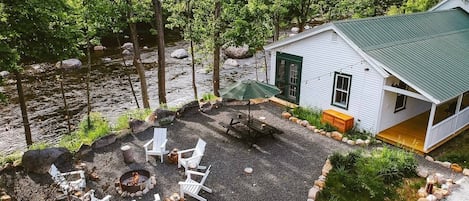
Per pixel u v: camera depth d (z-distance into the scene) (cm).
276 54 1862
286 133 1543
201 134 1527
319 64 1681
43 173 1227
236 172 1243
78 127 1966
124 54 3394
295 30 4091
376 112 1501
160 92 2109
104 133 1553
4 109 2198
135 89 2584
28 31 1461
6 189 1142
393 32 1772
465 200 1107
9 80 2667
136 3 1947
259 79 2775
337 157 1276
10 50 1374
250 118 1574
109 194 1115
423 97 1339
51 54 1579
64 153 1287
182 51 3381
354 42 1517
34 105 2280
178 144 1436
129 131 1526
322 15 3078
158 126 1591
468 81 1502
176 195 1073
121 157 1334
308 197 1095
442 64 1592
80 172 1141
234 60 3219
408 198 1127
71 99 2383
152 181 1155
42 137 1891
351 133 1547
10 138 1881
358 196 1122
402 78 1377
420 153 1395
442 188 1159
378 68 1438
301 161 1318
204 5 2088
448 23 2117
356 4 2908
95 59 3228
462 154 1382
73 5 1686
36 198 1102
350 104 1591
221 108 1816
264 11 2242
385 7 3019
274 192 1134
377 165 1247
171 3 2130
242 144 1442
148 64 3138
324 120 1619
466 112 1589
